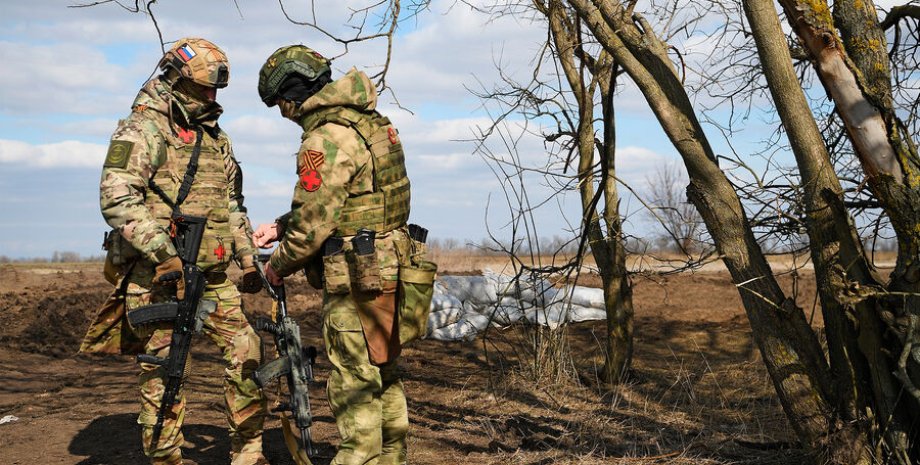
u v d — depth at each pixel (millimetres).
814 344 3391
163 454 3523
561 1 4598
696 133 3484
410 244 3207
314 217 2965
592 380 5676
